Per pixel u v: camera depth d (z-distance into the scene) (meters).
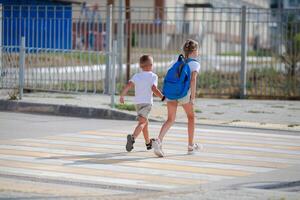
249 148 24.33
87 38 53.22
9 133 26.97
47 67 39.84
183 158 22.05
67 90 38.78
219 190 16.77
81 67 40.75
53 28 46.88
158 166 20.59
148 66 22.75
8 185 17.44
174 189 17.08
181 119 31.22
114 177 18.86
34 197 16.00
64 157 21.81
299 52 44.25
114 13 55.53
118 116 31.80
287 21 44.22
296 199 15.88
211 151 23.53
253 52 59.38
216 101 39.72
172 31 62.97
